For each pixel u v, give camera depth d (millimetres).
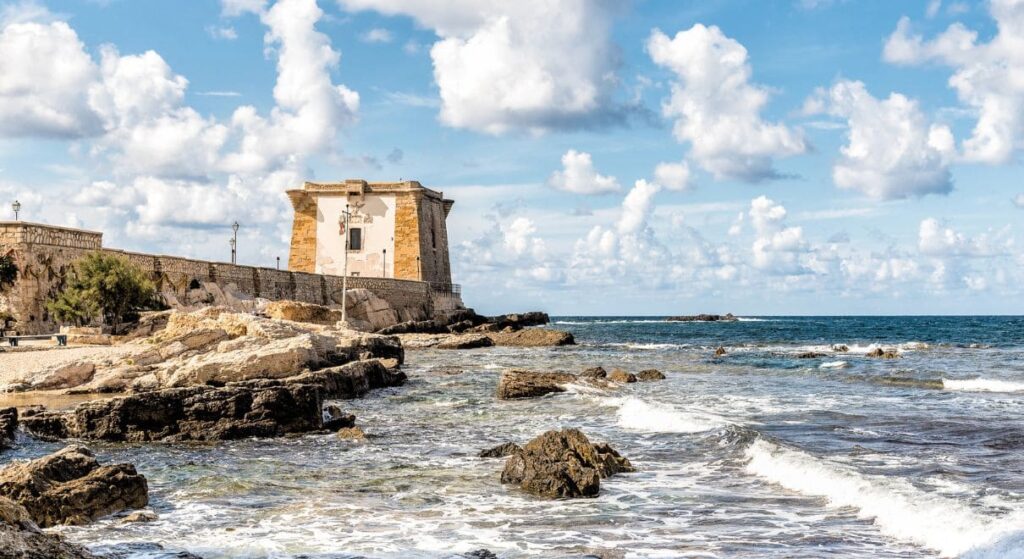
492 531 13766
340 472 18750
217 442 23078
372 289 80812
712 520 14258
